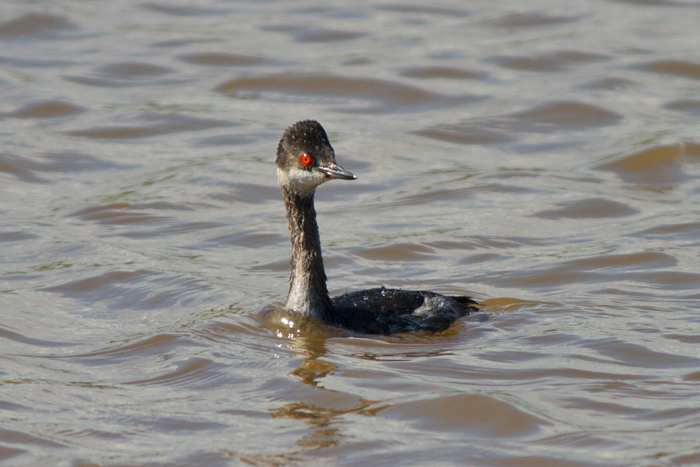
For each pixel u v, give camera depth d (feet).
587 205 57.16
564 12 106.42
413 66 88.07
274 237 51.96
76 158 66.54
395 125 75.15
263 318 39.27
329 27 102.06
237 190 60.39
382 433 28.40
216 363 34.42
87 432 28.66
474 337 37.04
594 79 83.41
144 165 65.51
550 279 45.21
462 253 49.67
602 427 28.63
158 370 33.91
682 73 85.40
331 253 49.37
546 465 26.35
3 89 81.20
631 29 98.99
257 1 114.62
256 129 73.51
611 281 44.39
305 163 37.52
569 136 72.02
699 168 64.03
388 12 108.27
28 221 54.08
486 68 87.81
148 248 49.78
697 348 35.37
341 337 37.14
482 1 112.88
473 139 71.92
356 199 60.08
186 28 101.86
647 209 56.65
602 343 35.94
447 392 30.96
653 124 72.79
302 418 29.50
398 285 44.73
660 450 26.94
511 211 56.49
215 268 46.83
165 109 77.82
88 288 43.70
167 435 28.45
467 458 26.76
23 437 28.22
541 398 30.81
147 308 41.14
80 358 35.27
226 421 29.37
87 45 95.25
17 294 42.55
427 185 61.82
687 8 107.55
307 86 84.02
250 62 90.17
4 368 33.91
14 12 103.50
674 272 45.24
